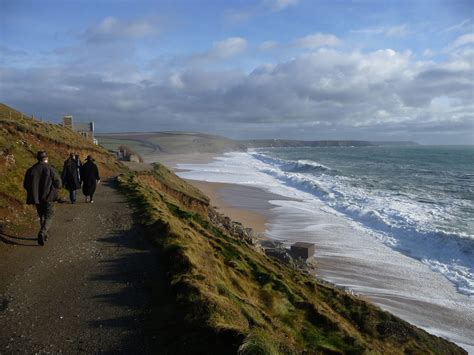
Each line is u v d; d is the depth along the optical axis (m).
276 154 146.25
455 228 24.22
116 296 6.38
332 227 25.41
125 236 9.89
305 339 8.22
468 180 54.97
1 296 6.24
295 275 13.95
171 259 7.91
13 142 17.41
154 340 5.05
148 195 16.00
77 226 10.70
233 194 39.72
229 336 4.79
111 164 27.83
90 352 4.74
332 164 87.31
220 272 9.06
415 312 13.77
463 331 12.54
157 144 165.00
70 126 36.75
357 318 11.19
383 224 25.61
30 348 4.79
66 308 5.92
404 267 18.06
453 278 16.69
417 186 47.31
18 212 10.84
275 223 26.64
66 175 13.68
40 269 7.46
